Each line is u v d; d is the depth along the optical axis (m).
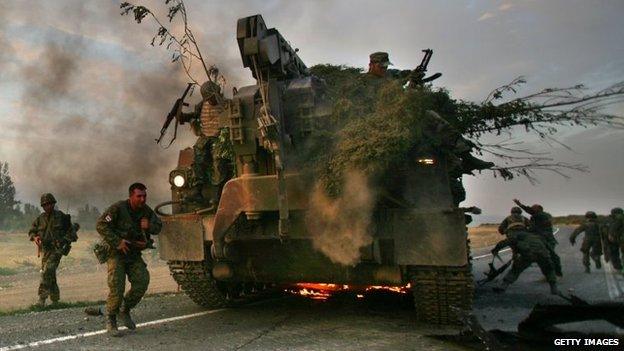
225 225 5.63
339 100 5.45
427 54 5.89
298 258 5.90
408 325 5.54
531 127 5.46
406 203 5.43
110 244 5.09
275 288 7.56
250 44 5.12
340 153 5.11
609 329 3.36
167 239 6.46
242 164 5.62
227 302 6.88
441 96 5.71
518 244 6.24
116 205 5.23
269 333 5.16
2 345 4.72
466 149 5.57
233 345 4.62
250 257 6.12
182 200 6.38
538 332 3.73
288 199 5.31
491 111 5.65
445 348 4.41
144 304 7.29
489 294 7.00
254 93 5.38
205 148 6.36
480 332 4.14
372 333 5.11
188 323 5.74
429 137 5.42
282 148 5.27
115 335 5.04
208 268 6.44
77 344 4.71
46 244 7.74
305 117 5.41
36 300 9.61
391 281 5.68
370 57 6.61
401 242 5.38
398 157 5.20
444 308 5.46
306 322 5.75
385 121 5.19
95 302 7.80
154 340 4.86
